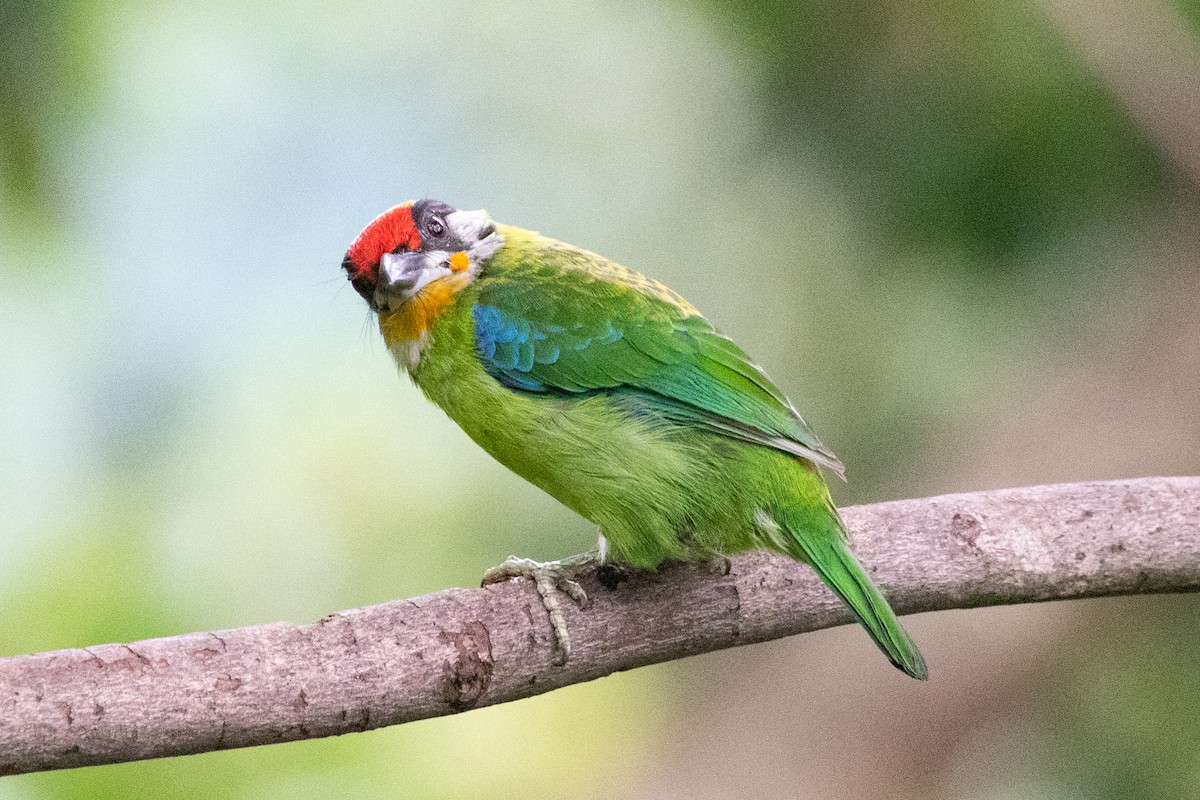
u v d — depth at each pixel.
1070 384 11.36
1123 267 11.36
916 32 11.09
